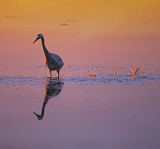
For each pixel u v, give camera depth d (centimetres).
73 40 2842
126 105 1455
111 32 3152
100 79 1881
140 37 2942
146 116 1328
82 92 1648
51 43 2741
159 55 2391
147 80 1847
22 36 2967
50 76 1980
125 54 2436
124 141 1120
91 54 2441
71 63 2252
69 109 1421
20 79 1905
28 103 1504
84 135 1169
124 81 1836
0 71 2067
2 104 1489
